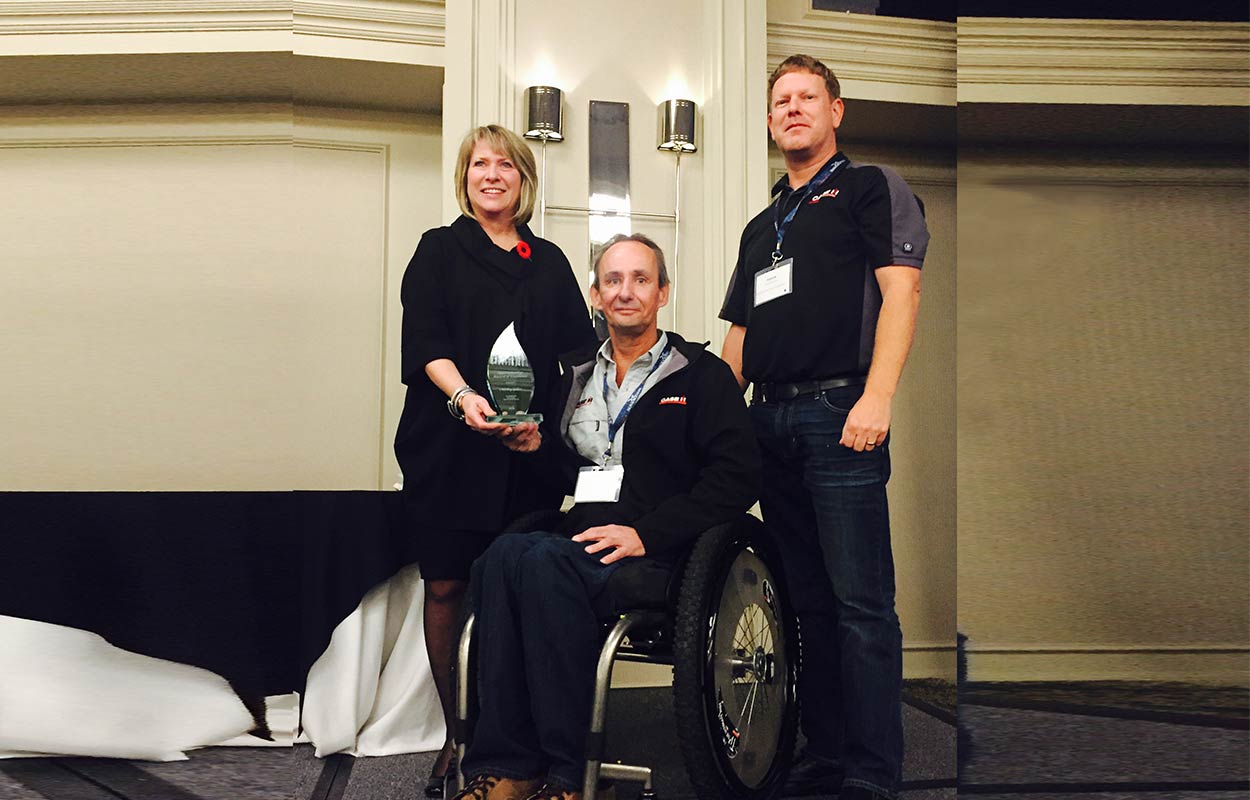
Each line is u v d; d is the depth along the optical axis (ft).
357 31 9.73
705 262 8.87
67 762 7.27
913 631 10.25
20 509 7.88
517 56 8.70
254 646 8.16
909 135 10.68
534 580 4.88
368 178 11.28
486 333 6.31
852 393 5.52
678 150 8.87
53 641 7.72
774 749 5.30
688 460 5.52
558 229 8.68
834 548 5.52
